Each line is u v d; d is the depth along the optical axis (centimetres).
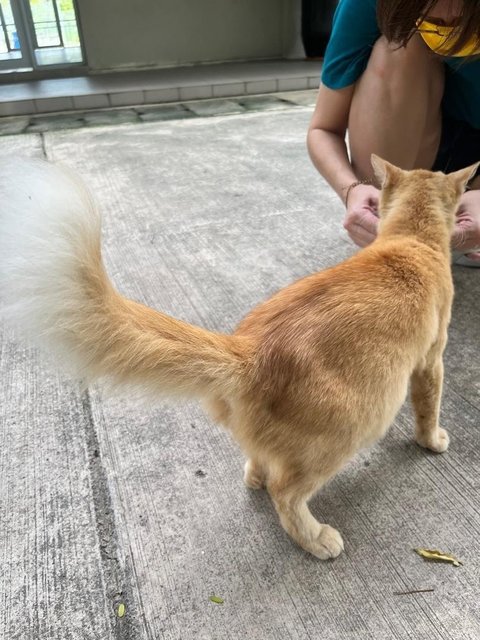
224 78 309
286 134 220
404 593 56
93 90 290
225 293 108
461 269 114
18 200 44
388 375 56
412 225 70
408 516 64
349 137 106
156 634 53
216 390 52
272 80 299
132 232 138
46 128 246
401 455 72
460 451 72
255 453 57
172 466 72
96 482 69
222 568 59
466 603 54
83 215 45
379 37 96
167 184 171
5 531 63
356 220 87
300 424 53
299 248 125
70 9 327
